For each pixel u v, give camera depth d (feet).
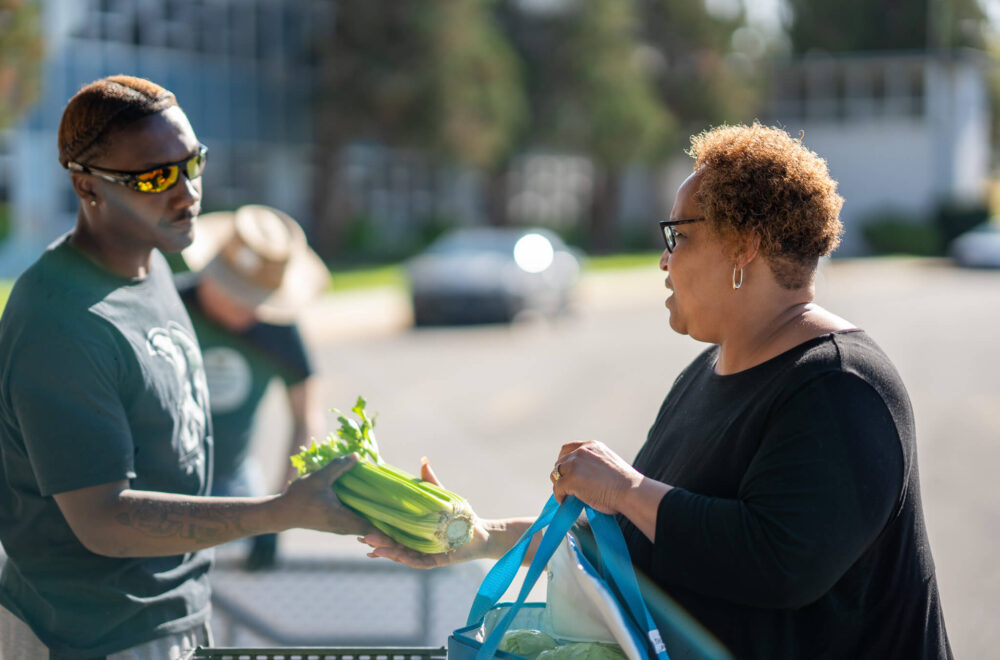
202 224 13.11
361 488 7.11
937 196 151.02
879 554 6.10
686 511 6.06
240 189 110.73
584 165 149.69
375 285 84.33
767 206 6.18
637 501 6.22
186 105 105.91
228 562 11.68
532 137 123.03
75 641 7.30
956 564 20.13
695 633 6.22
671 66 141.90
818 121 155.94
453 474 26.63
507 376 46.01
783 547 5.72
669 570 6.10
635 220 156.97
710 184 6.36
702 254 6.47
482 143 105.81
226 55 108.47
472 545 7.45
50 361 6.88
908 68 151.53
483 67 105.19
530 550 7.56
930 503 24.72
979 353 53.11
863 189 154.51
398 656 6.73
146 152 7.26
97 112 7.22
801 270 6.33
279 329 12.80
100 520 6.90
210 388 12.50
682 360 51.06
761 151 6.27
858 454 5.74
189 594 7.81
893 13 186.19
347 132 109.40
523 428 34.06
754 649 6.11
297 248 13.29
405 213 127.24
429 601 11.48
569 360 51.26
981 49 172.96
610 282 97.76
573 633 6.39
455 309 62.90
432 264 65.00
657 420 7.42
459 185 133.08
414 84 102.58
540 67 122.62
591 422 35.32
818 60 153.99
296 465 7.44
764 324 6.40
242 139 110.11
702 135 6.71
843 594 6.12
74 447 6.84
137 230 7.41
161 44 103.09
